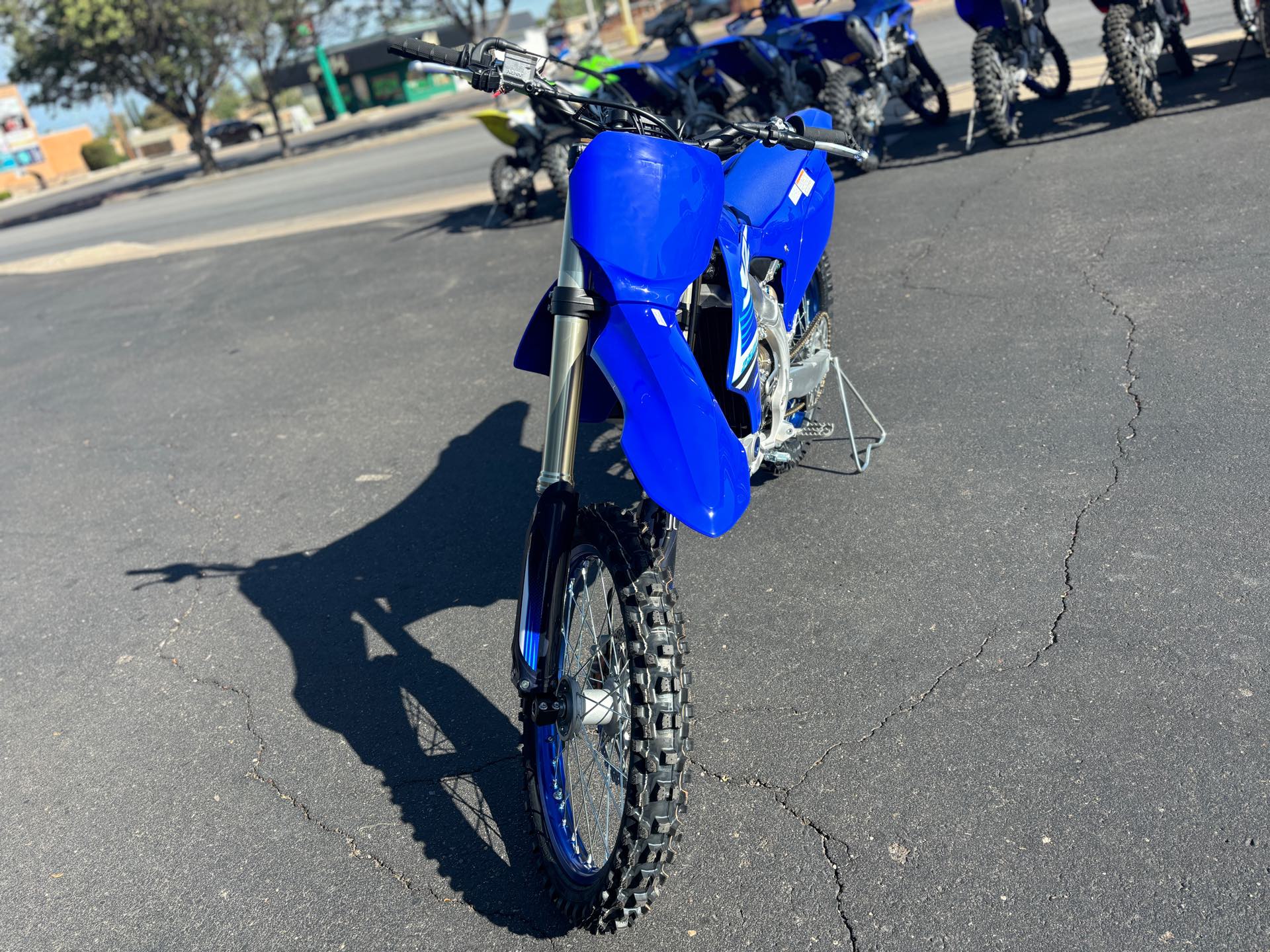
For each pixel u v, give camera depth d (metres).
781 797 2.81
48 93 31.09
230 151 48.22
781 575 3.79
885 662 3.24
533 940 2.53
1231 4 13.21
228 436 6.46
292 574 4.57
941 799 2.70
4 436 7.42
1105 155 7.82
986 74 8.26
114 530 5.39
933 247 6.80
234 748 3.47
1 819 3.32
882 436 4.39
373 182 17.95
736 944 2.41
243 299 10.21
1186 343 4.75
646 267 2.47
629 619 2.25
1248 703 2.80
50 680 4.10
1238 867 2.35
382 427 6.08
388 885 2.77
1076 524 3.70
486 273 9.12
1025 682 3.03
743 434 3.20
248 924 2.72
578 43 11.01
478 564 4.34
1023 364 4.95
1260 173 6.60
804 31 9.33
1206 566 3.35
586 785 2.69
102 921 2.82
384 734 3.39
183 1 29.78
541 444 5.46
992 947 2.28
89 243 19.38
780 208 3.75
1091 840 2.49
